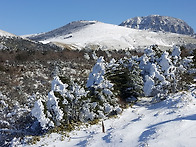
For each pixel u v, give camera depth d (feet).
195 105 43.19
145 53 64.85
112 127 40.93
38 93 67.97
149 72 58.23
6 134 45.93
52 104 44.62
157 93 55.42
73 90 47.60
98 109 48.47
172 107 44.47
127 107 52.47
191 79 61.82
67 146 36.81
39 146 38.11
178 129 33.30
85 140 37.29
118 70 56.75
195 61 64.95
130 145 32.37
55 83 47.47
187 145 28.60
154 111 45.80
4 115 55.21
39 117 42.45
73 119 46.44
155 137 32.45
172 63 58.80
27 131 47.29
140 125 39.06
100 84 51.06
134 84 55.98
